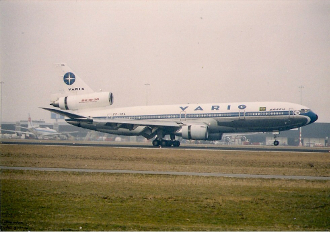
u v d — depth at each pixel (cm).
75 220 9400
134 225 9062
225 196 11838
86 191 12469
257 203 11025
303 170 17462
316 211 10306
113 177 15212
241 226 9088
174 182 14175
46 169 17512
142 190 12688
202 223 9275
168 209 10369
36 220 9375
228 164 19450
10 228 8756
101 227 8906
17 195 11819
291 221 9488
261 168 18038
